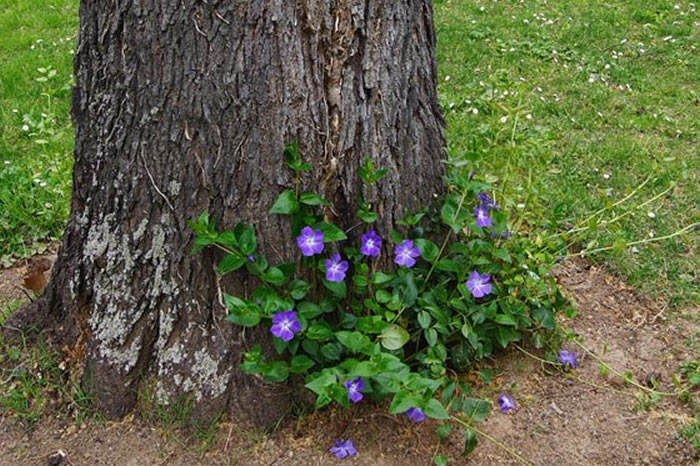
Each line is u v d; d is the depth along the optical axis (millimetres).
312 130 2258
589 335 3025
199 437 2430
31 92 5387
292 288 2318
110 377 2502
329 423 2475
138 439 2445
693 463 2445
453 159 2705
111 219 2438
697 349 2945
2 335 2730
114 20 2248
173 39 2191
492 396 2660
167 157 2299
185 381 2451
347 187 2377
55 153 4352
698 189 4117
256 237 2311
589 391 2711
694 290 3301
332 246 2373
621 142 4688
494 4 7418
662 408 2646
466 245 2547
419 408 2051
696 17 7023
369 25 2283
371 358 2143
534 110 5145
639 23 6934
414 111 2549
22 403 2543
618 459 2453
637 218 3816
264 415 2445
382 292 2387
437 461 2314
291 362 2293
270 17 2133
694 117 5098
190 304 2414
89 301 2570
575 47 6383
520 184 3389
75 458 2408
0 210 3805
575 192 4082
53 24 6891
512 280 2594
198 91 2217
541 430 2539
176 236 2361
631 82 5711
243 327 2379
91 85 2373
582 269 3459
